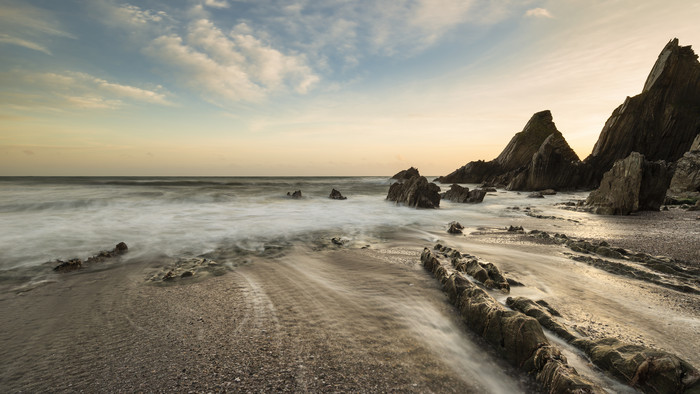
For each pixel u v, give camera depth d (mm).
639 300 6332
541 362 3959
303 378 3922
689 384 3395
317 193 40031
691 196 27828
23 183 47344
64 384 3801
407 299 6527
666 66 52750
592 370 3992
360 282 7637
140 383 3811
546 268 8641
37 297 6699
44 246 11422
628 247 11039
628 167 21344
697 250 10430
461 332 5145
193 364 4203
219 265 9289
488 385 3852
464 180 77625
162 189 38406
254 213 21469
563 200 34406
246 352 4500
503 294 6629
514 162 73062
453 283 6539
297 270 8719
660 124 52938
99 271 8695
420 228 16422
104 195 28953
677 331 5027
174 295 6801
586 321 5375
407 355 4477
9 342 4801
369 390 3723
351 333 5094
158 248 11547
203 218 18828
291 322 5473
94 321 5523
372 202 29688
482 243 12203
